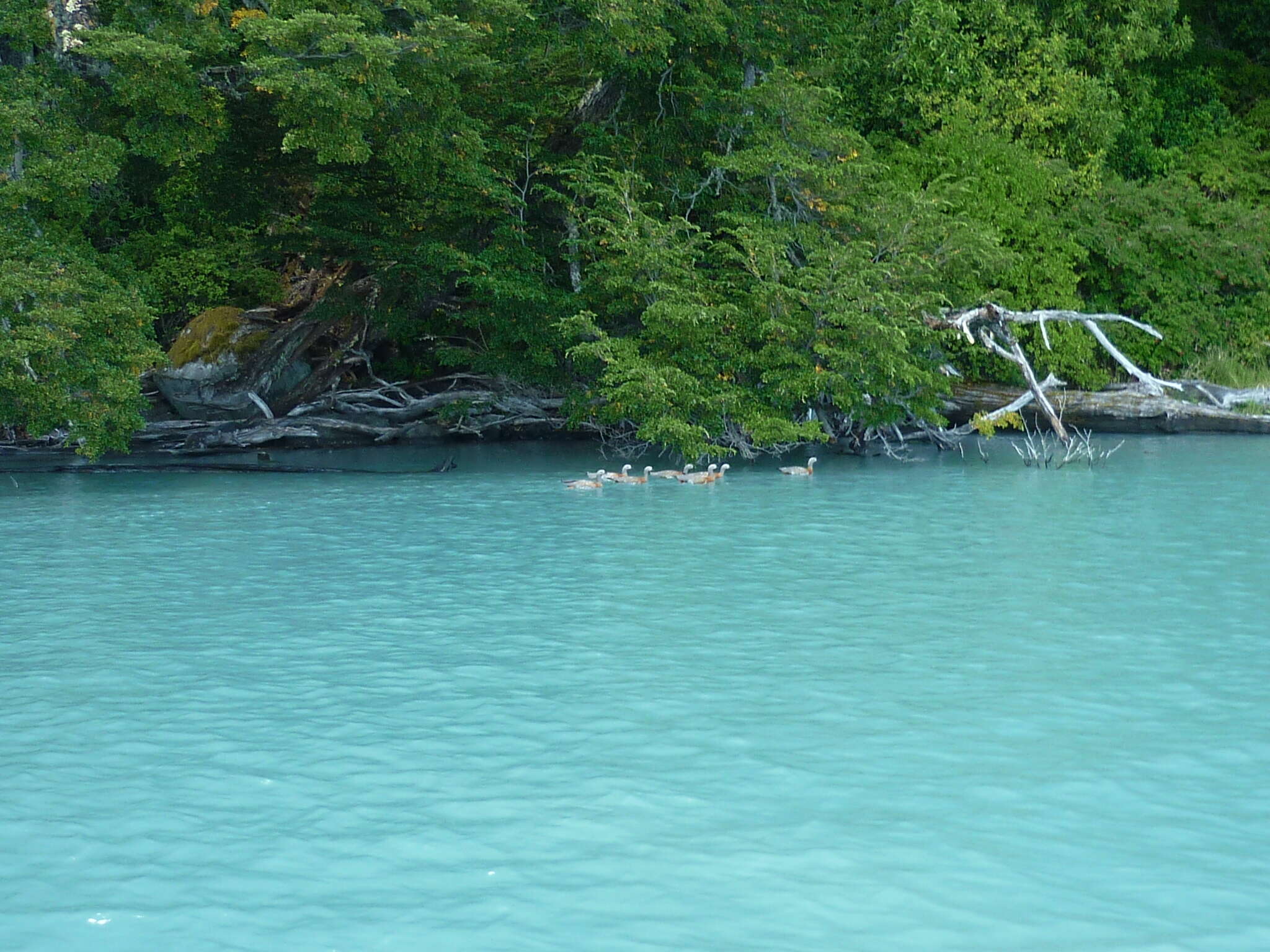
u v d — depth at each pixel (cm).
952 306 2541
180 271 3189
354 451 2819
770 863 625
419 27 2159
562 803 703
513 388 2933
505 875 613
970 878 608
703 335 2362
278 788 729
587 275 2619
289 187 3006
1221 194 3572
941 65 3142
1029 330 2895
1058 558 1398
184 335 2877
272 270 3459
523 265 2531
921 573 1324
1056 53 3200
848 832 661
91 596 1253
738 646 1036
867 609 1162
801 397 2350
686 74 2628
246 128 2634
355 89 2183
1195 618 1116
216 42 2216
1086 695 895
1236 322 3253
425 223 2773
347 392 2938
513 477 2281
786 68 2591
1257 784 726
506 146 2622
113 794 721
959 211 2872
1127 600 1191
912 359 2434
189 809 699
